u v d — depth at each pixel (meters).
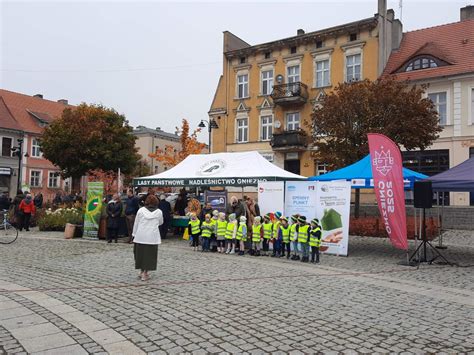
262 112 34.12
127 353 4.59
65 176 33.94
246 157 16.67
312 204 13.19
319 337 5.20
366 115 18.91
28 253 12.29
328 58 31.23
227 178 15.38
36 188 45.81
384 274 9.62
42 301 6.77
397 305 6.81
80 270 9.57
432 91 27.08
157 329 5.42
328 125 19.84
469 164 12.45
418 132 19.20
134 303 6.69
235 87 35.81
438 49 27.94
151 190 16.55
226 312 6.23
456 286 8.42
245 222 12.60
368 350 4.79
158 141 69.06
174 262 10.84
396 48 31.05
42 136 33.31
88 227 16.25
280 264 10.85
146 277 8.52
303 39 32.12
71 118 32.34
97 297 7.05
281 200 13.65
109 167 33.69
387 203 11.12
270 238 12.41
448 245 15.30
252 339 5.09
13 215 19.64
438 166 26.58
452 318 6.11
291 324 5.70
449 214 20.97
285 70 33.25
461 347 4.92
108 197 18.33
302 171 31.44
